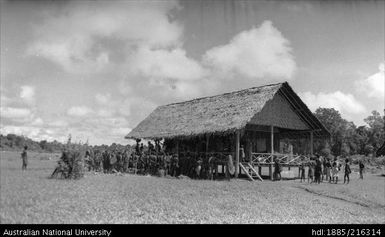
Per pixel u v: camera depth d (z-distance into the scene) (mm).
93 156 25344
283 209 12461
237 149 21438
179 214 10672
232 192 15547
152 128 28359
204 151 25406
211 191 15531
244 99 23797
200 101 28344
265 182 20516
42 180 14578
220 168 33469
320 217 11625
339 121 58875
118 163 25406
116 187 14898
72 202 11039
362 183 22812
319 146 51375
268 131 26203
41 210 9758
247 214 11242
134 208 11094
